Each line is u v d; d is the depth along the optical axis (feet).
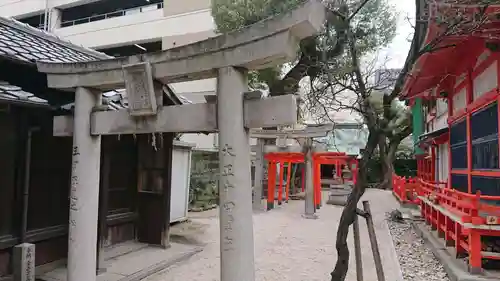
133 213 24.45
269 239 28.48
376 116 10.80
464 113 24.81
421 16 11.73
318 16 9.47
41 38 21.93
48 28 73.77
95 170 13.55
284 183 58.34
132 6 74.43
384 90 13.03
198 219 37.60
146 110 12.10
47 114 17.02
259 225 34.42
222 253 10.48
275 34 9.70
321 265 21.43
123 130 12.76
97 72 12.93
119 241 23.30
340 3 11.83
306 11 9.11
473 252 17.92
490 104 20.53
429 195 29.89
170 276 18.80
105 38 69.26
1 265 15.53
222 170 10.60
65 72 13.58
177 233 29.66
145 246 23.84
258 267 20.95
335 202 52.16
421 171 54.49
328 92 21.44
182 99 24.93
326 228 33.19
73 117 14.28
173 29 65.00
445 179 33.88
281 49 9.58
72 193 13.33
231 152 10.52
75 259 13.05
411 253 24.16
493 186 20.24
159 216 24.12
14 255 11.93
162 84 12.51
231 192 10.44
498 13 14.15
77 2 73.15
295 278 19.03
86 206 13.23
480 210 17.97
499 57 19.13
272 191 45.78
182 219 35.06
